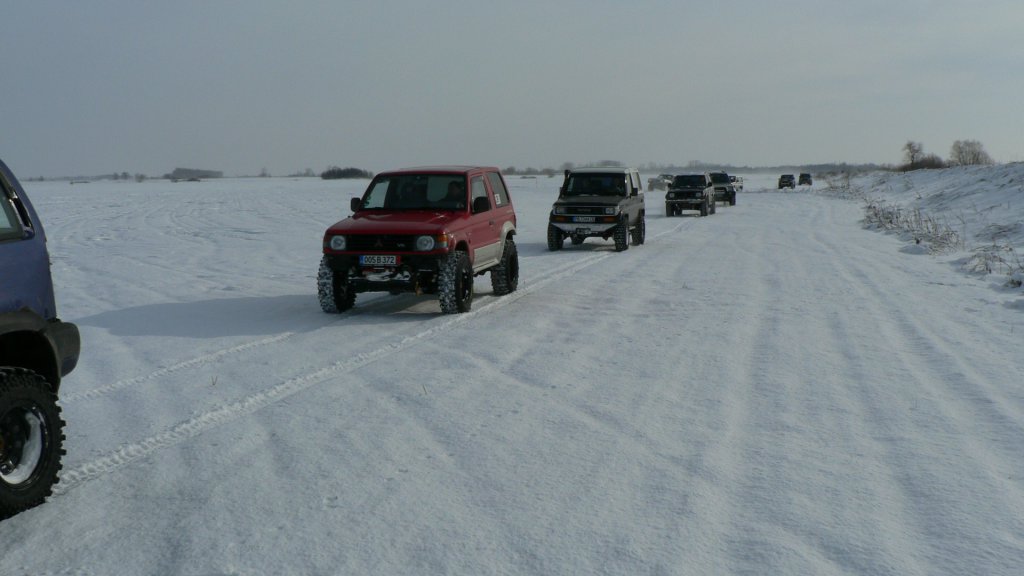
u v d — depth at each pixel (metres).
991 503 4.12
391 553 3.66
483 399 6.20
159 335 8.95
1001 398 6.02
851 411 5.77
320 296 10.25
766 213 34.19
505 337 8.68
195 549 3.73
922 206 30.48
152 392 6.54
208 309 10.72
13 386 4.07
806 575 3.40
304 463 4.85
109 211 36.97
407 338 8.67
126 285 13.05
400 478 4.58
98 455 5.05
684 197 32.28
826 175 108.81
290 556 3.64
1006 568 3.44
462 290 10.31
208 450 5.12
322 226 26.59
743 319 9.48
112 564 3.60
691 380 6.70
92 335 8.95
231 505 4.24
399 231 9.99
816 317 9.52
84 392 6.55
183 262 16.44
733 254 17.19
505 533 3.85
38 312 4.47
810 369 7.02
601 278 13.61
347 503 4.23
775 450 4.96
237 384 6.77
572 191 19.25
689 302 10.82
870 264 14.86
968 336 8.28
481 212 10.85
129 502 4.30
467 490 4.39
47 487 4.29
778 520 3.95
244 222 28.73
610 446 5.07
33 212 4.58
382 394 6.39
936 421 5.51
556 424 5.54
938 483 4.41
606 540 3.75
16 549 3.75
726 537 3.77
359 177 170.88
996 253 14.92
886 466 4.68
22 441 4.20
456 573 3.46
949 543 3.68
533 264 15.95
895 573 3.41
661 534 3.81
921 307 10.10
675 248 18.95
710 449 4.99
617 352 7.83
